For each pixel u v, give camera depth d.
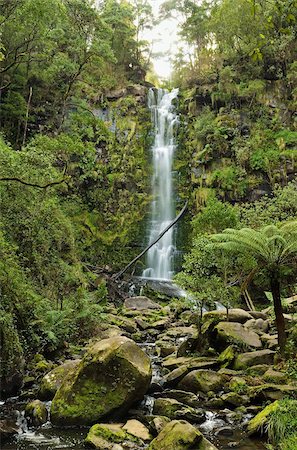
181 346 10.04
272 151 26.69
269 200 22.47
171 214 28.08
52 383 7.28
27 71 24.47
